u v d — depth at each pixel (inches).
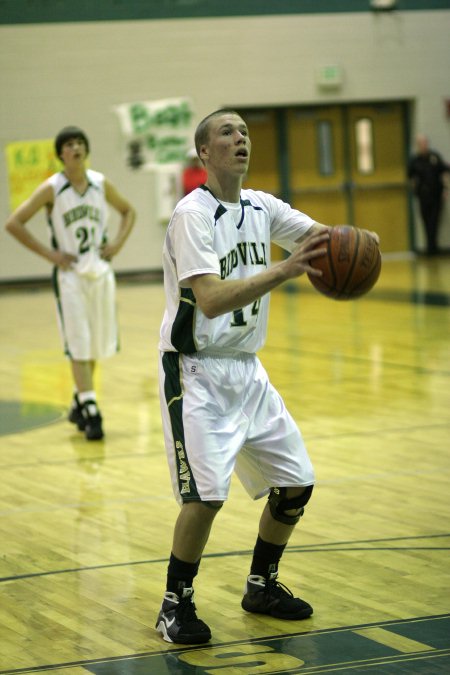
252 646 165.5
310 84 909.8
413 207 964.0
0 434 343.0
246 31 885.8
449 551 211.5
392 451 301.4
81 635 171.9
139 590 193.9
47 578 201.8
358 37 918.4
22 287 836.6
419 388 393.7
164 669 156.9
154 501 259.0
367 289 162.7
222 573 202.2
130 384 427.8
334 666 155.8
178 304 169.8
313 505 249.1
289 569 202.8
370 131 946.1
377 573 199.0
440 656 157.9
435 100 948.0
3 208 834.8
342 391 393.7
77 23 840.3
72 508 253.9
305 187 934.4
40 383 435.5
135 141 820.6
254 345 175.2
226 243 169.6
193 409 168.7
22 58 829.8
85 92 847.7
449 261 892.0
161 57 863.7
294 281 835.4
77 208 329.4
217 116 169.2
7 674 155.6
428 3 936.9
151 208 874.1
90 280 331.3
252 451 176.7
